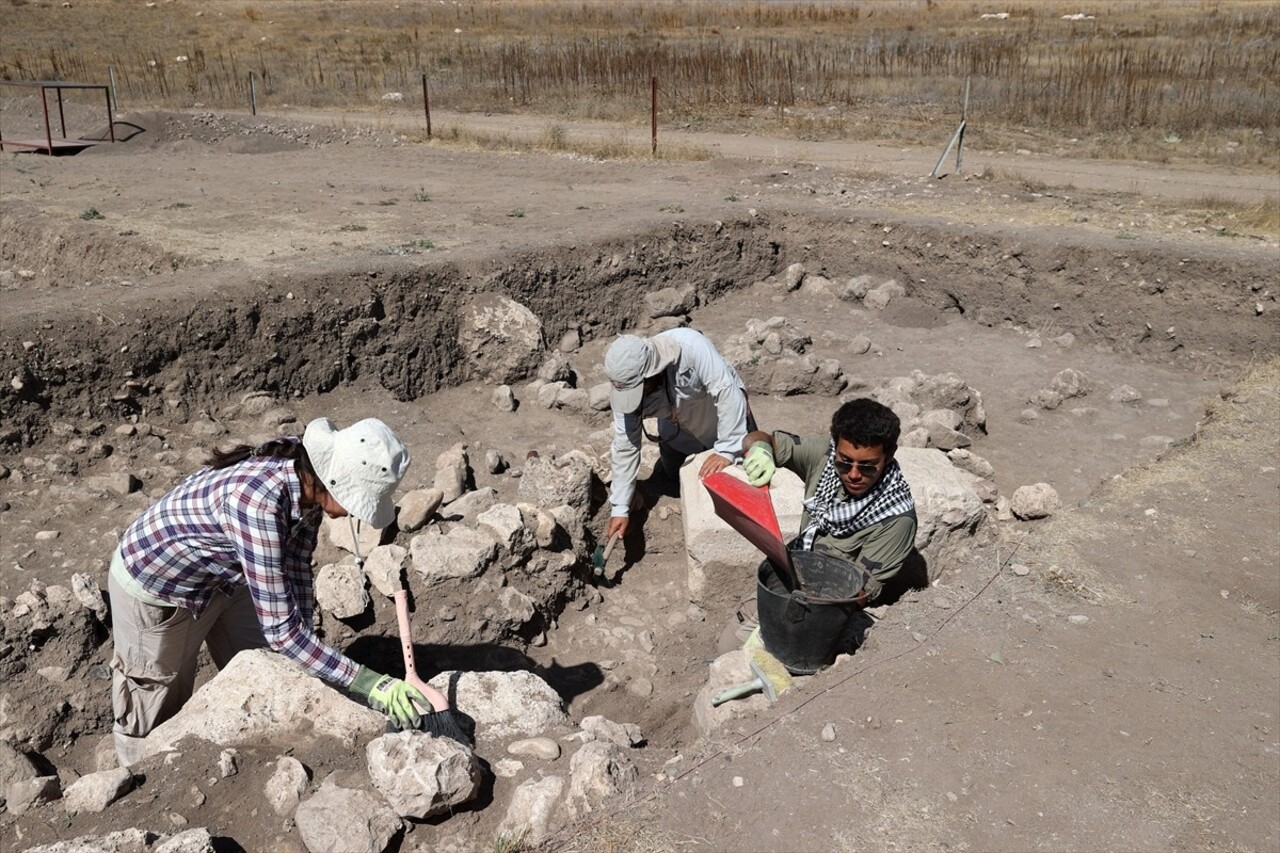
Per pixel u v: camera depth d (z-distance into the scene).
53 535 5.18
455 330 7.59
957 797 2.89
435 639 4.66
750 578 4.88
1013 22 32.09
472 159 14.57
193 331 6.57
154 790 3.06
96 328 6.28
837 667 3.55
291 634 2.91
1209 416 6.09
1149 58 21.80
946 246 9.07
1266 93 18.09
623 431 4.85
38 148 16.47
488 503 5.50
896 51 24.98
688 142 16.52
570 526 5.32
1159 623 3.83
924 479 4.85
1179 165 14.23
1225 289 7.92
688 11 38.56
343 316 7.09
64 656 4.49
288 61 27.75
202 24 36.47
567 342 8.23
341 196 11.27
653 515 5.70
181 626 3.33
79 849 2.68
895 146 15.99
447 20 36.88
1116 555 4.32
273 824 2.97
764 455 3.51
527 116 19.97
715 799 2.90
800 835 2.76
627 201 10.74
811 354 7.90
